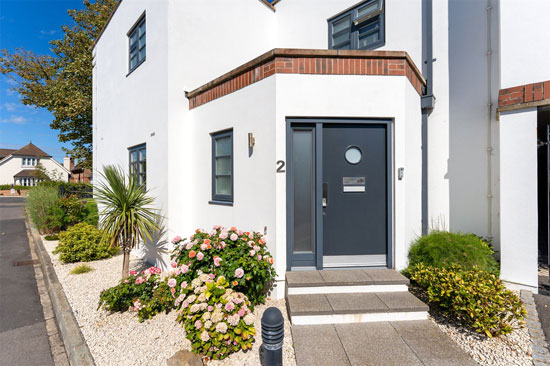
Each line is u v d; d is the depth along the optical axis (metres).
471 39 4.56
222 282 2.87
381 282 3.30
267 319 2.06
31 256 6.45
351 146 3.81
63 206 8.34
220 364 2.36
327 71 3.66
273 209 3.64
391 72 3.72
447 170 4.75
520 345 2.52
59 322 3.30
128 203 4.42
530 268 3.51
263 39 6.70
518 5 3.83
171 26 4.87
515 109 3.59
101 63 8.21
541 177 5.56
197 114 4.99
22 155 40.38
